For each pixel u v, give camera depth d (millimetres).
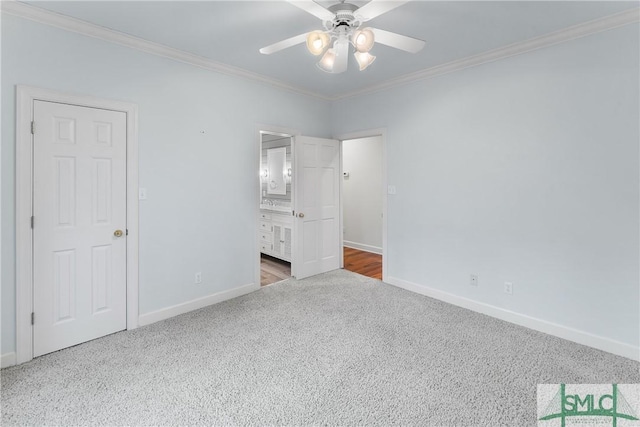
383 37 1993
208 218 3285
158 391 1947
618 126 2324
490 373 2129
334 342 2553
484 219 3078
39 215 2293
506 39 2682
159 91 2877
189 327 2822
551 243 2672
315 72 3492
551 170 2646
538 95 2693
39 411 1767
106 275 2643
